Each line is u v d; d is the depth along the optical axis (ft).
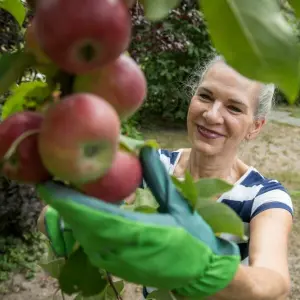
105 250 2.45
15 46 10.16
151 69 25.02
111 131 2.08
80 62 2.02
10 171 2.28
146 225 2.45
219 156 5.85
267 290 3.91
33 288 11.69
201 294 2.97
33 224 12.73
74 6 1.93
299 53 2.02
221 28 2.06
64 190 2.27
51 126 2.06
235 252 3.05
